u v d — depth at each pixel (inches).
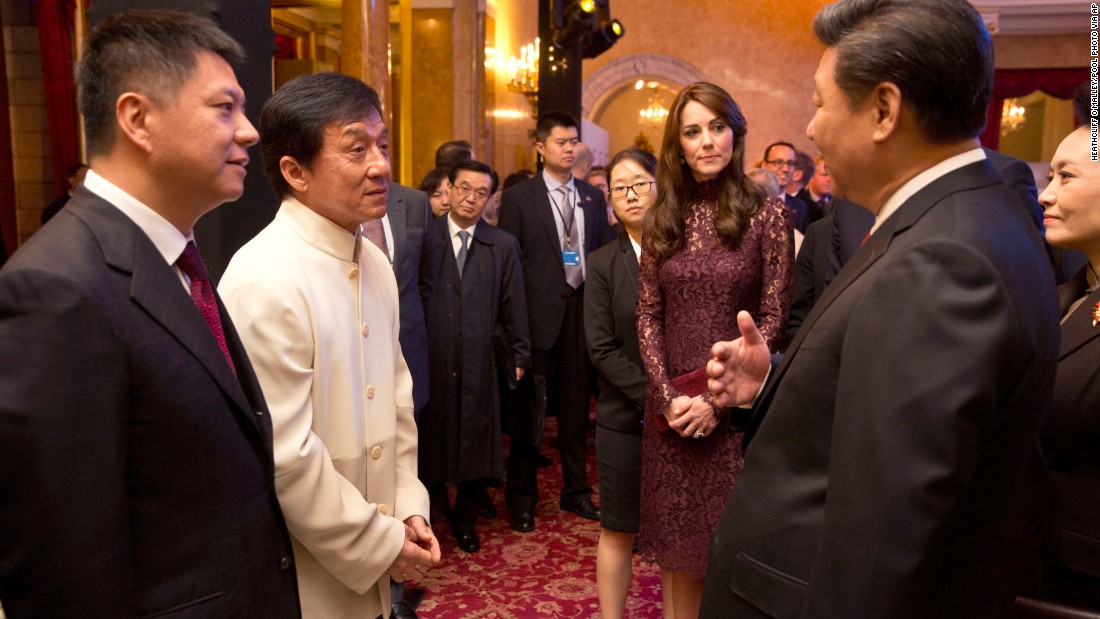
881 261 39.4
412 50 352.2
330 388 57.4
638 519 94.0
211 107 42.4
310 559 57.1
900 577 33.9
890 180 41.9
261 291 53.8
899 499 34.0
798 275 114.9
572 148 154.3
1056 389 59.0
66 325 36.3
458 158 159.9
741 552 45.0
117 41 41.4
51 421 35.4
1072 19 520.7
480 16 358.3
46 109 279.3
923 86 38.4
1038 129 610.5
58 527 35.6
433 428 133.6
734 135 84.0
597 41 236.1
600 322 100.1
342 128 56.3
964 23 38.3
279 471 52.0
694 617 87.8
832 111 41.5
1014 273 36.0
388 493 61.9
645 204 99.3
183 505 41.4
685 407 81.3
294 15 369.7
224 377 43.7
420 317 119.8
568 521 146.6
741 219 83.6
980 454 35.2
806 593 38.4
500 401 146.0
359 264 61.5
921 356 34.7
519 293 140.4
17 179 281.1
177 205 44.0
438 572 123.9
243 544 44.4
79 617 36.1
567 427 150.6
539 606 112.4
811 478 42.1
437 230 137.0
